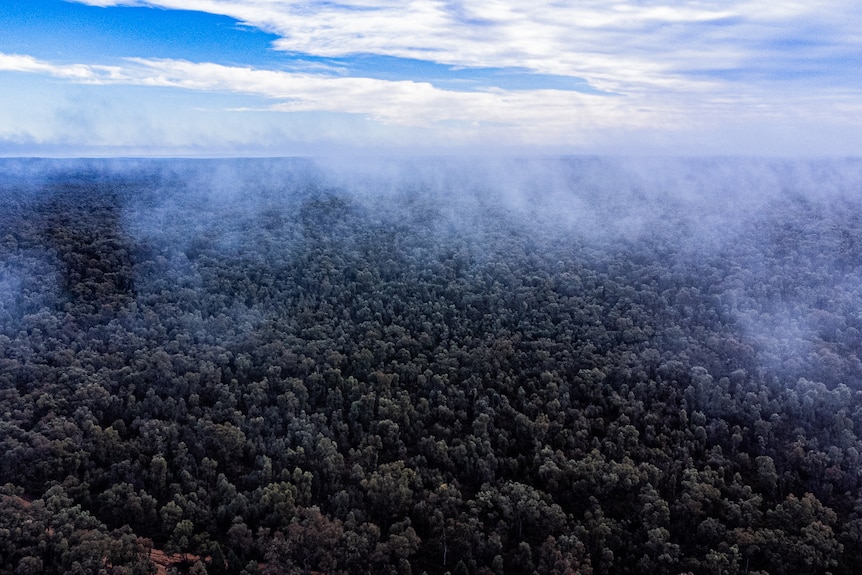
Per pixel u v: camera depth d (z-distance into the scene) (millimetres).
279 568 68875
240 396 97188
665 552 72500
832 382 99125
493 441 91125
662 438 89625
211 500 79062
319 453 86000
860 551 73750
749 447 89688
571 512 80562
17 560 68312
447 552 74312
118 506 76688
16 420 86625
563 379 101938
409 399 98562
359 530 74375
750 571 71562
